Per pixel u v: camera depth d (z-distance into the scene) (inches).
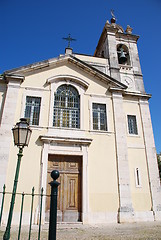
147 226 325.7
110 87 478.3
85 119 436.8
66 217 365.7
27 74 449.4
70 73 475.2
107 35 587.8
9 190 348.2
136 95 498.6
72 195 383.2
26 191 354.3
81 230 294.7
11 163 366.6
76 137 403.2
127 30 642.8
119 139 434.0
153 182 421.7
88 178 387.9
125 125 464.4
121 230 292.4
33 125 403.5
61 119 433.7
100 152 414.6
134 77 541.6
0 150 369.1
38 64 456.1
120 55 576.1
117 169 408.8
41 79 452.4
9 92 418.3
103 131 433.4
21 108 414.9
